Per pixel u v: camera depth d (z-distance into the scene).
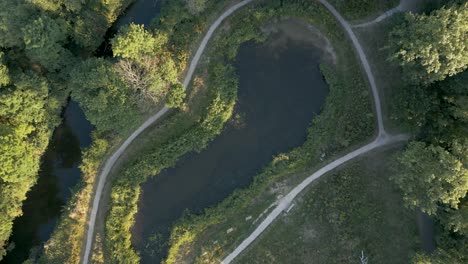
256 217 67.94
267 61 70.50
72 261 67.88
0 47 65.25
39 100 64.25
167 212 69.19
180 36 70.25
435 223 63.62
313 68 69.88
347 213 66.44
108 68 62.56
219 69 70.00
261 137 69.56
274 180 68.69
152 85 63.50
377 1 67.94
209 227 68.56
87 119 66.50
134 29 61.34
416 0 67.19
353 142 67.69
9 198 64.62
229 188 69.06
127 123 66.25
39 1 61.44
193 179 69.62
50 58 64.12
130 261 67.44
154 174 69.69
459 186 52.47
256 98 70.12
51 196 71.19
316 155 68.44
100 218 69.75
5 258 69.38
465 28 52.44
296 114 69.44
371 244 65.50
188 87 70.69
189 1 66.69
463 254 57.03
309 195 67.69
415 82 59.25
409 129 62.97
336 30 69.06
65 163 71.75
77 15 66.00
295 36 70.31
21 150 62.41
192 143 69.56
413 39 54.78
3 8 60.91
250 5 70.62
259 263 66.69
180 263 67.88
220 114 69.25
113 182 70.06
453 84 57.84
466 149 54.88
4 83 62.69
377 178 66.75
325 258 65.81
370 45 68.50
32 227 70.81
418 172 56.31
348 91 68.69
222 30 70.75
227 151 69.69
